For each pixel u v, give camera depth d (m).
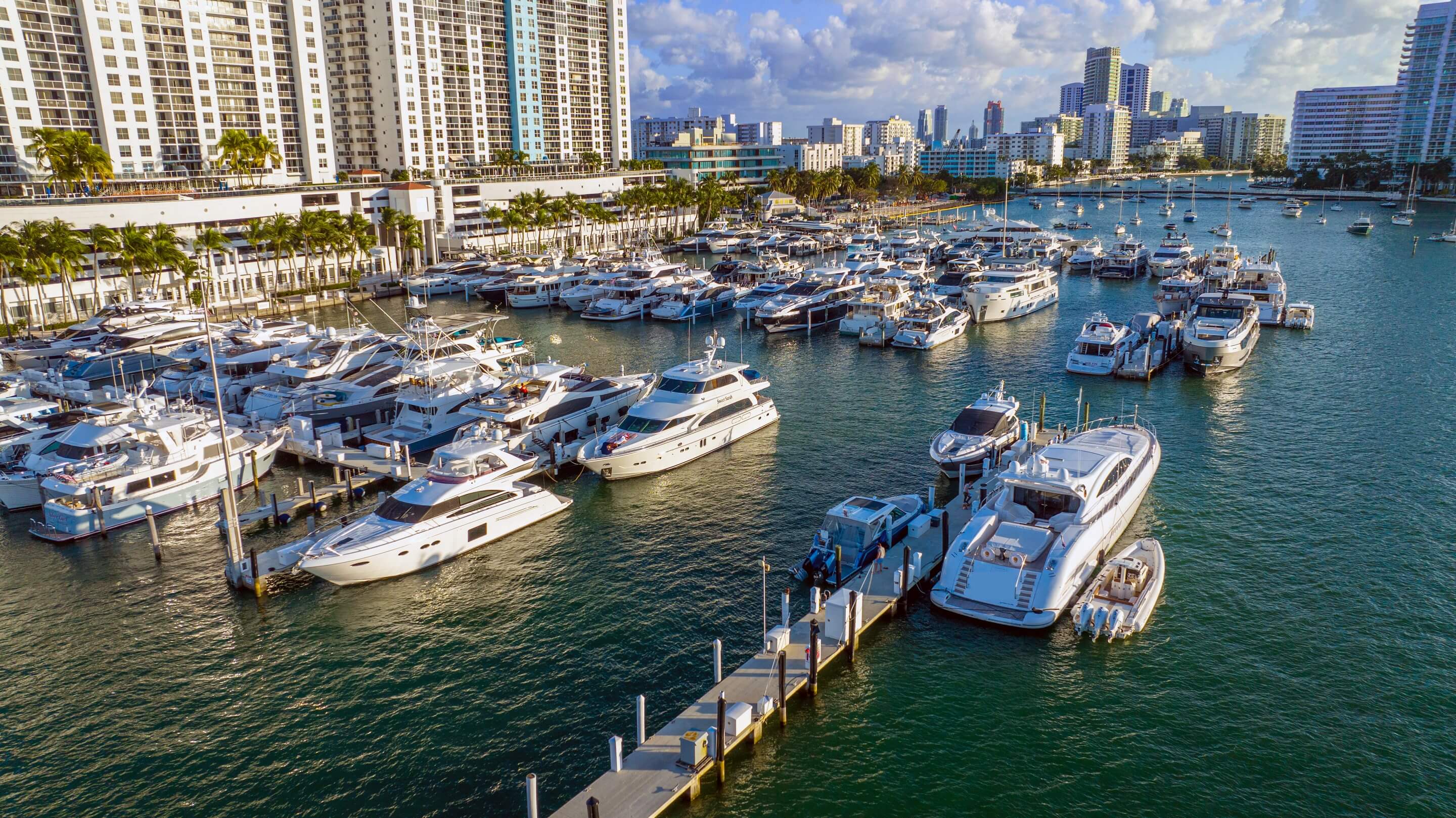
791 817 23.05
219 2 131.62
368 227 115.94
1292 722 25.91
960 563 32.16
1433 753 24.45
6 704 28.30
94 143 113.75
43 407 54.34
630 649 30.39
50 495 41.41
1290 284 105.38
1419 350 70.38
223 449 35.91
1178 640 30.19
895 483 45.16
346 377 58.50
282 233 102.56
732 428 51.44
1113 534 36.19
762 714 25.66
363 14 167.38
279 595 35.03
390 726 26.69
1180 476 44.81
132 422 44.50
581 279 107.44
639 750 24.44
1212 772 24.08
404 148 170.88
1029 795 23.58
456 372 55.06
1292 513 40.06
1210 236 167.00
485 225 146.88
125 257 86.25
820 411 58.34
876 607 31.27
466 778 24.34
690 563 36.72
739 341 83.50
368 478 45.84
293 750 25.77
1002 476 35.41
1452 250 137.00
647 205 162.00
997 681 28.19
